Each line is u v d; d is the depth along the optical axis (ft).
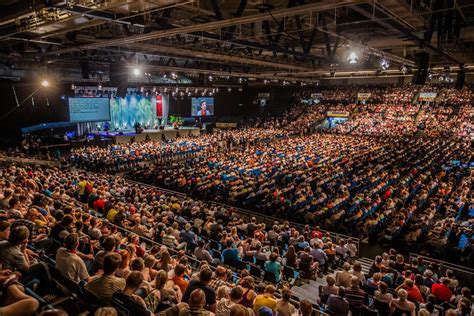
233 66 97.04
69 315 13.89
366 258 41.83
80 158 86.12
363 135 147.54
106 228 27.84
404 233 47.32
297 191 59.77
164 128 141.59
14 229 15.03
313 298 28.99
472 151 102.27
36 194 31.96
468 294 24.39
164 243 30.60
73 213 27.55
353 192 66.18
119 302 12.99
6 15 34.35
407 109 156.87
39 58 72.13
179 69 85.40
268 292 19.24
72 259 15.79
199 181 64.85
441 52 54.34
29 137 101.71
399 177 75.10
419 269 32.53
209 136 132.57
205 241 36.29
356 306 22.36
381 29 49.75
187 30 36.35
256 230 37.14
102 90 113.80
